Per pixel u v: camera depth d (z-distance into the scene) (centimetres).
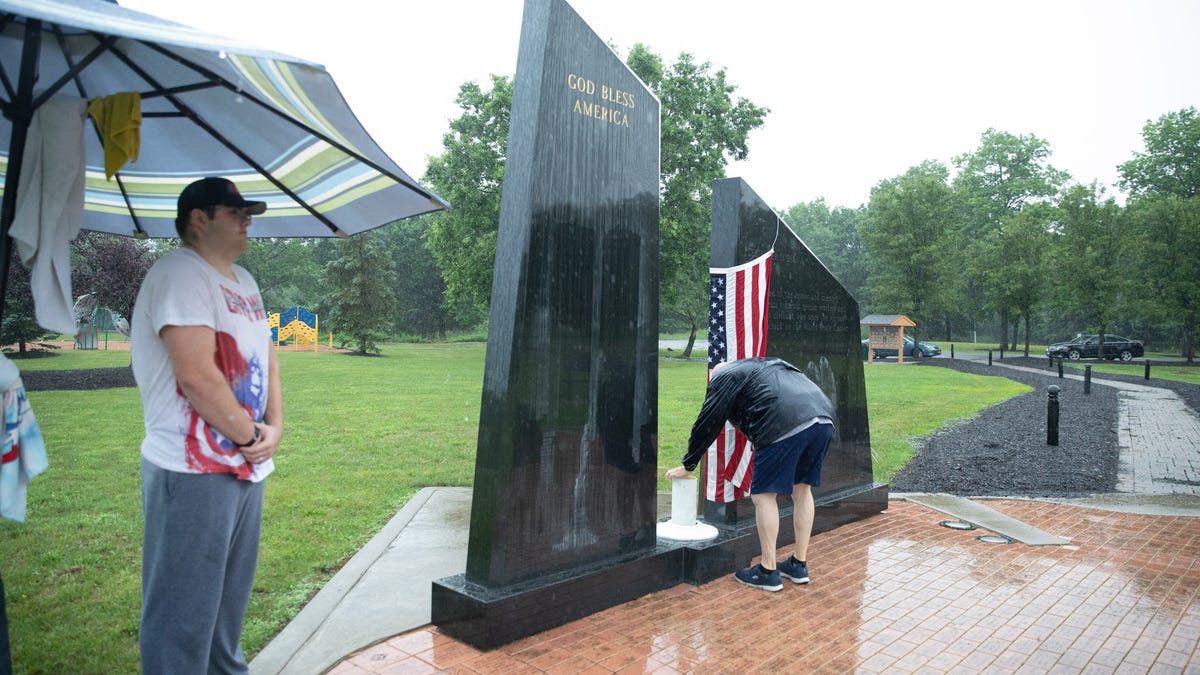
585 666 321
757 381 429
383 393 1470
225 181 250
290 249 5662
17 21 230
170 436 235
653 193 436
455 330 5756
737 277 491
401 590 407
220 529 242
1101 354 3222
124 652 327
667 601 406
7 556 452
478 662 323
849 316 605
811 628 371
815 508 543
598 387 398
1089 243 3161
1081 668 330
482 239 2680
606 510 404
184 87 255
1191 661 337
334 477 703
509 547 354
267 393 266
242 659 278
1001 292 3594
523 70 373
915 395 1666
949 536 548
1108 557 498
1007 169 5491
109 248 1670
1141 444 1027
